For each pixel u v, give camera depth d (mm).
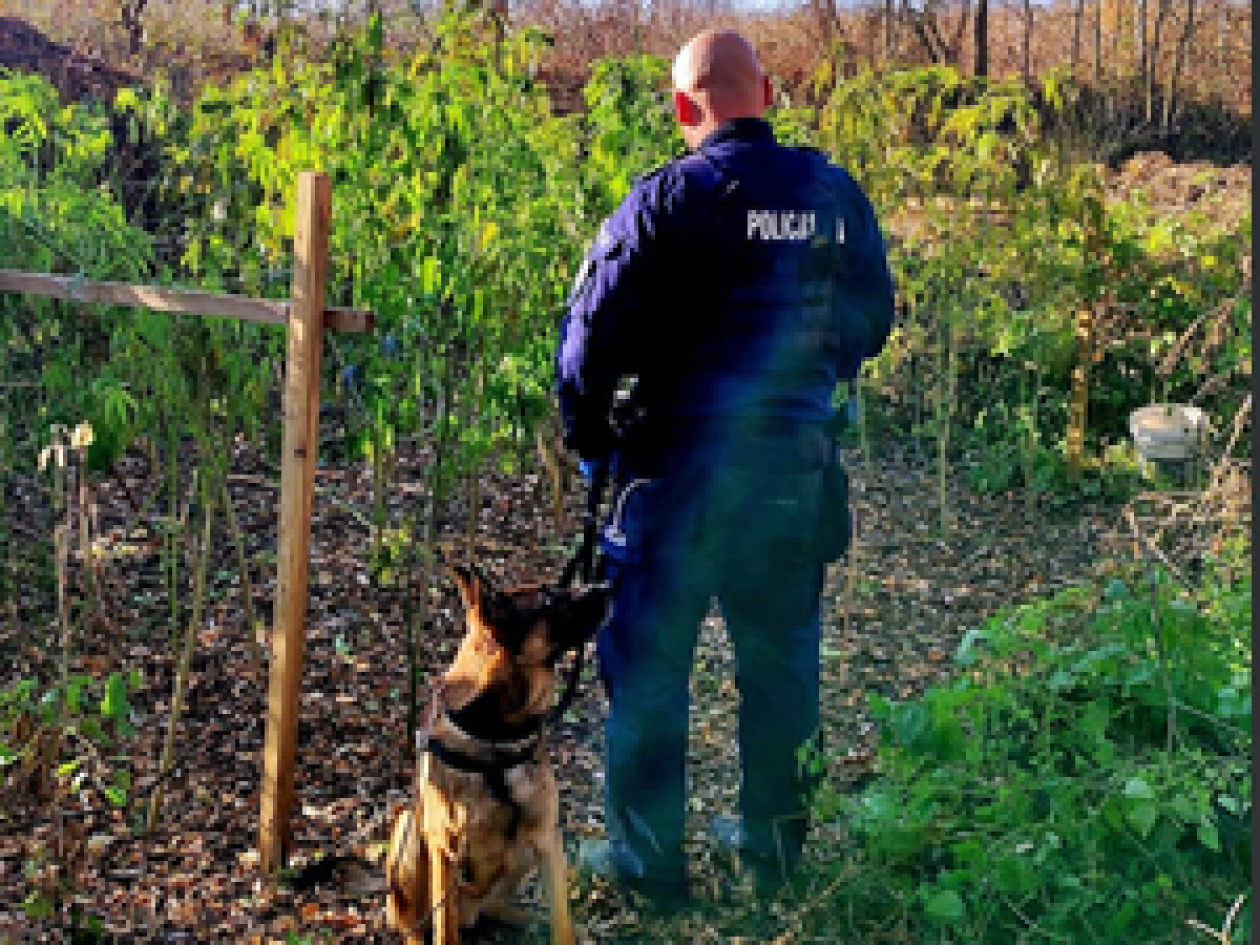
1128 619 3447
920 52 13055
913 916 3178
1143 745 3389
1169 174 11461
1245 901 2947
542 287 4430
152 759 3951
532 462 6281
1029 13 13023
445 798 2965
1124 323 6945
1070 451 6418
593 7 12906
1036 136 6117
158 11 11414
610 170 4820
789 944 3189
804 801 3373
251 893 3381
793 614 3271
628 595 3215
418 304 4082
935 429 6340
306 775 3904
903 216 6852
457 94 4273
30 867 3299
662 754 3277
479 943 3268
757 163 3041
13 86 4598
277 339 4262
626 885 3373
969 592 5367
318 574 5188
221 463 3992
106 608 4566
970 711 3287
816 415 3146
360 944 3219
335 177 4172
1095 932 2955
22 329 4129
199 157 4762
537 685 2945
